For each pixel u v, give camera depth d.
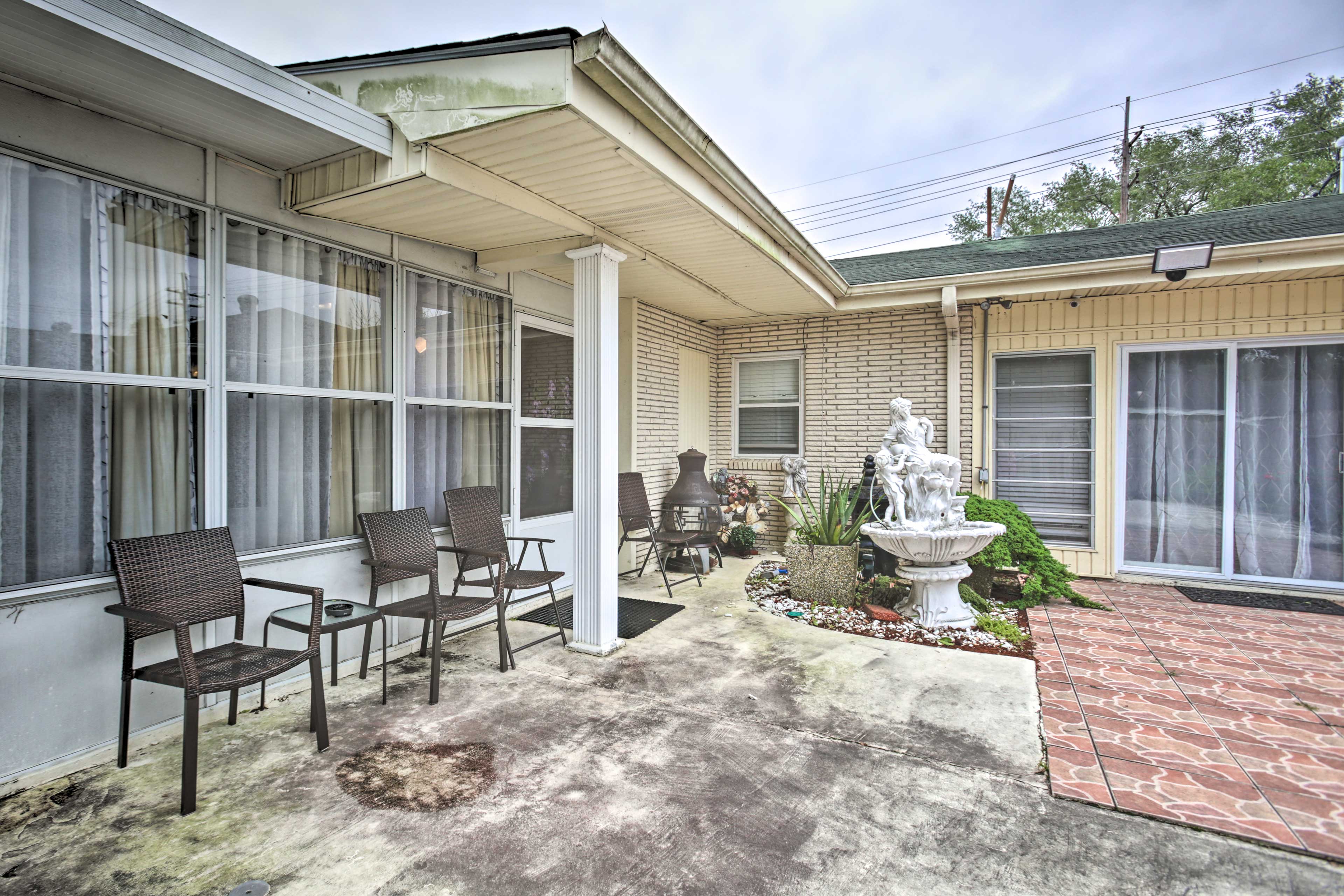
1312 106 18.16
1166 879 1.91
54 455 2.51
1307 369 5.41
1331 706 3.15
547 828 2.16
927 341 6.63
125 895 1.81
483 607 3.46
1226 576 5.68
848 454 7.04
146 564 2.51
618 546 5.83
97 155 2.57
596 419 3.97
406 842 2.08
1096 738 2.83
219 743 2.76
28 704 2.38
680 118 2.94
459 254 4.38
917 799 2.36
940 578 4.49
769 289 5.73
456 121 2.65
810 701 3.25
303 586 2.73
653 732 2.90
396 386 3.92
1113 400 5.89
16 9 1.80
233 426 3.09
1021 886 1.88
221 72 2.24
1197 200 19.66
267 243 3.23
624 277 5.23
